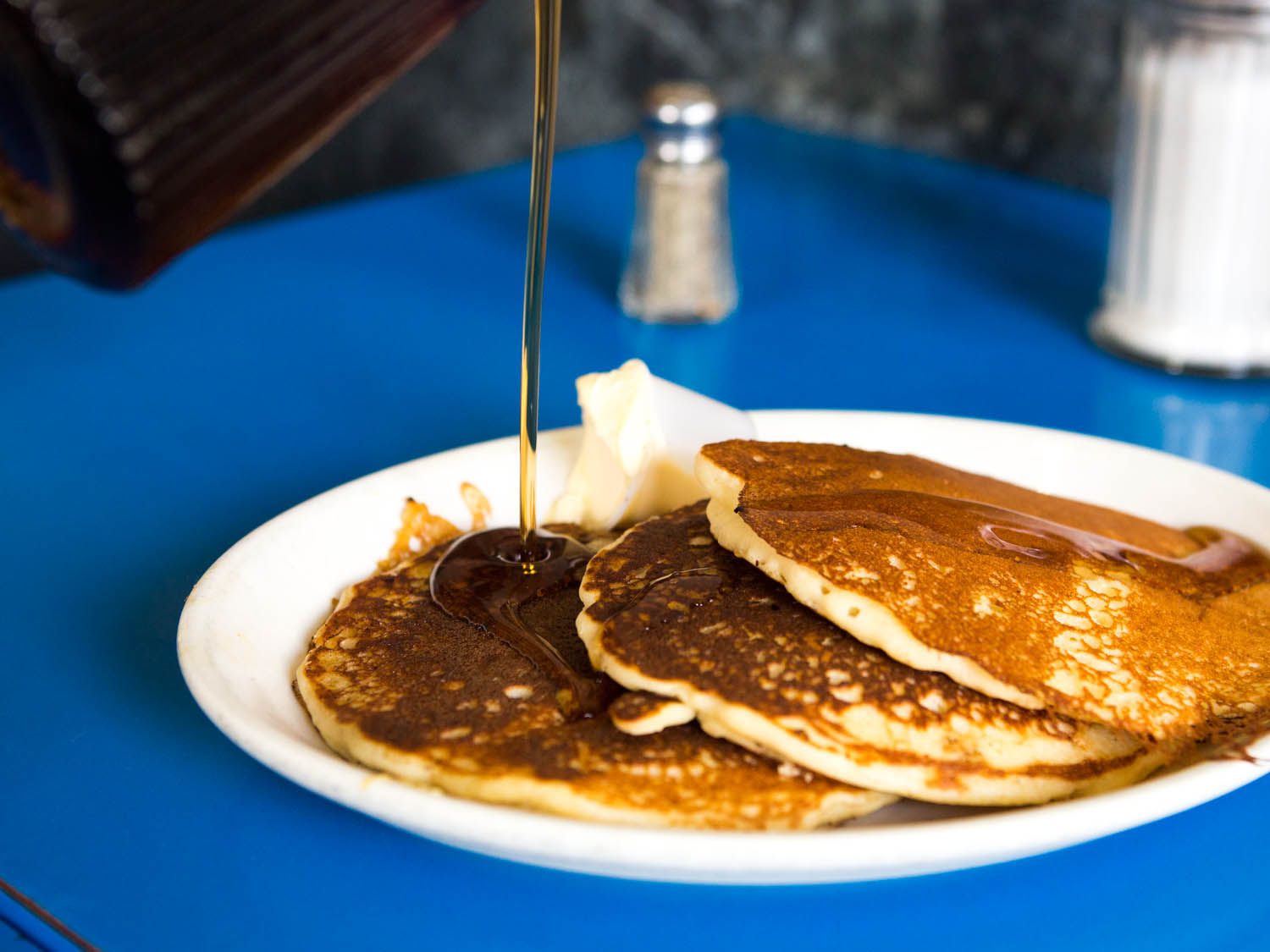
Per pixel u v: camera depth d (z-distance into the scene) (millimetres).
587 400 685
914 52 1150
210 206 289
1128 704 569
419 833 518
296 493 752
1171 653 595
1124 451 699
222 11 288
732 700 551
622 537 632
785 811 533
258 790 601
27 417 812
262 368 861
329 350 881
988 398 838
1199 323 849
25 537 718
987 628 583
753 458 638
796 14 1206
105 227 277
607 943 532
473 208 1071
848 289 962
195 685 576
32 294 939
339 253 1003
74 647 657
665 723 556
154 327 904
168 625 668
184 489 753
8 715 625
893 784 540
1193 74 815
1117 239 870
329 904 551
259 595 627
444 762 552
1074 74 1071
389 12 318
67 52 257
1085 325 913
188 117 277
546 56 623
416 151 1177
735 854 477
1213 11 798
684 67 1267
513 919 544
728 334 910
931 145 1164
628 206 1073
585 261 998
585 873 566
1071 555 625
